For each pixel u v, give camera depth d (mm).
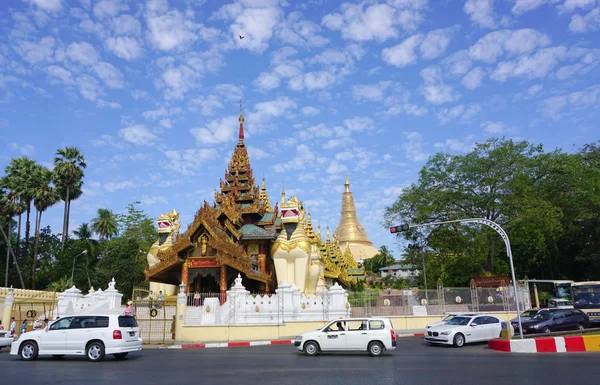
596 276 54125
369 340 18844
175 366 15820
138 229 67125
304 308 30547
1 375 13805
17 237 59844
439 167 47281
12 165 55531
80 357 19250
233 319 28453
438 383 11719
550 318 25047
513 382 11672
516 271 62688
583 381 11656
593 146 60031
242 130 51938
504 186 43812
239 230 43594
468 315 24656
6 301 31672
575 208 47094
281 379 12570
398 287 77875
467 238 44312
